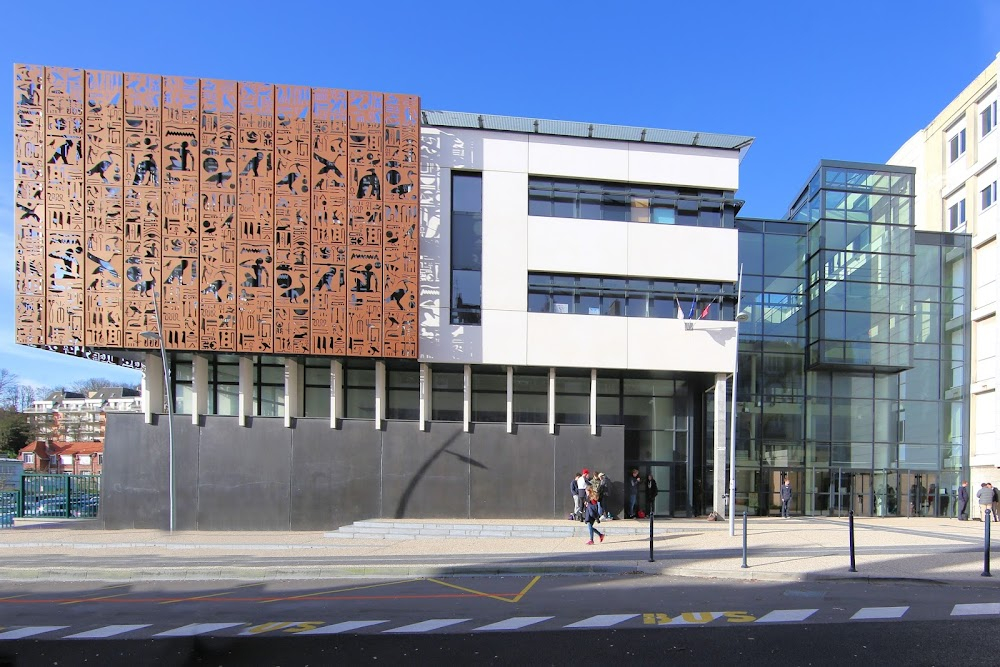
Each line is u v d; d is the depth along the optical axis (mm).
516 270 21953
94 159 19875
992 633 7496
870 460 26188
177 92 20266
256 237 20328
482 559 13227
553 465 21594
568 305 22266
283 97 20719
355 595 10273
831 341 25484
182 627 8227
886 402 26656
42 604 9812
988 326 27250
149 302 19812
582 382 24016
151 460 20453
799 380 26109
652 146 23141
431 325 21312
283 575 12008
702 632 7625
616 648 7004
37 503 24172
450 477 21188
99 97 19984
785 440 25703
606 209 22922
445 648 7113
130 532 19281
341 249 20688
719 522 21984
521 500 21344
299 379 22781
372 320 20703
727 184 23328
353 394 22844
